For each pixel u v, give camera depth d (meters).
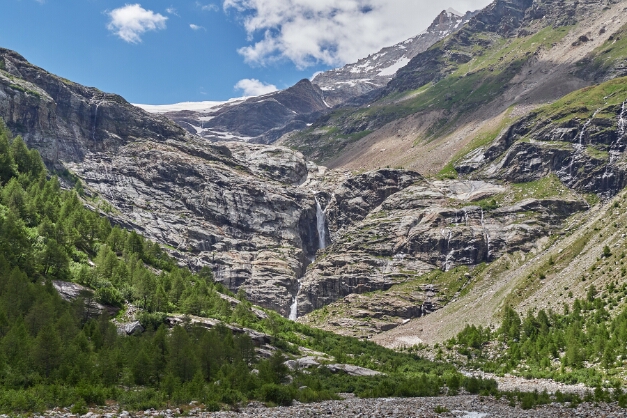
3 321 97.81
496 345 170.62
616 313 138.00
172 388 87.62
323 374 126.81
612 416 68.44
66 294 133.75
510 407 82.44
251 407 85.31
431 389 110.44
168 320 134.50
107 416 68.12
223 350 111.12
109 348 101.88
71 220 176.50
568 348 130.88
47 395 74.69
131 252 185.12
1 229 141.62
